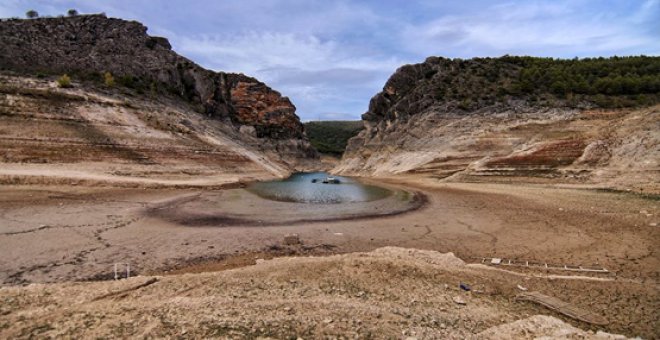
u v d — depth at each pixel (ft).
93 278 37.24
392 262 39.04
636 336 23.54
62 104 132.57
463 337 22.26
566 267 40.86
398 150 243.19
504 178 132.57
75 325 22.70
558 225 61.41
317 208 87.81
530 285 33.71
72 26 226.38
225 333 22.00
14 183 88.17
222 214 74.95
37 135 111.96
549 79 226.99
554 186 110.01
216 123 248.52
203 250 48.85
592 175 105.91
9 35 197.47
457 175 153.28
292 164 367.04
